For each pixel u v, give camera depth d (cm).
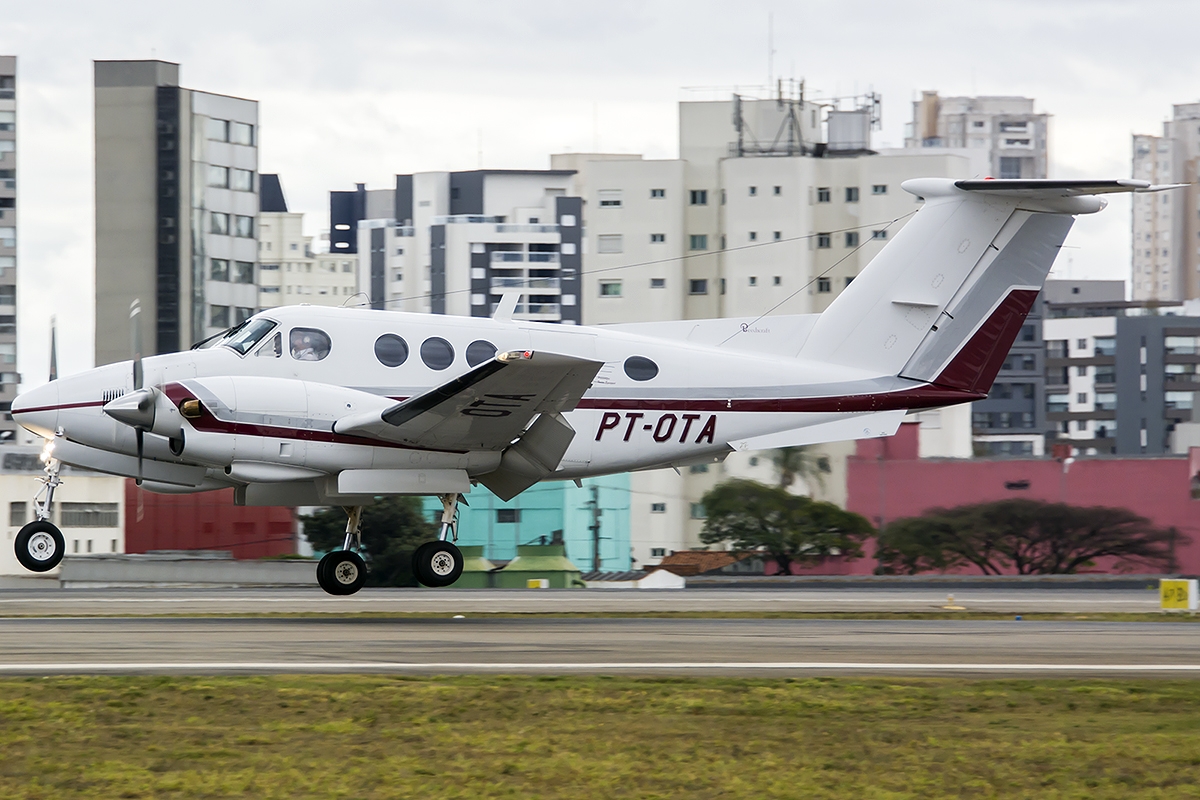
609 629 6053
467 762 3328
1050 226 7044
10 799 2970
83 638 5138
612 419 6694
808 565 18062
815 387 6944
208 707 3778
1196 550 17775
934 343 7062
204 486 6488
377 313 6475
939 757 3434
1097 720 3822
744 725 3722
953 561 18000
